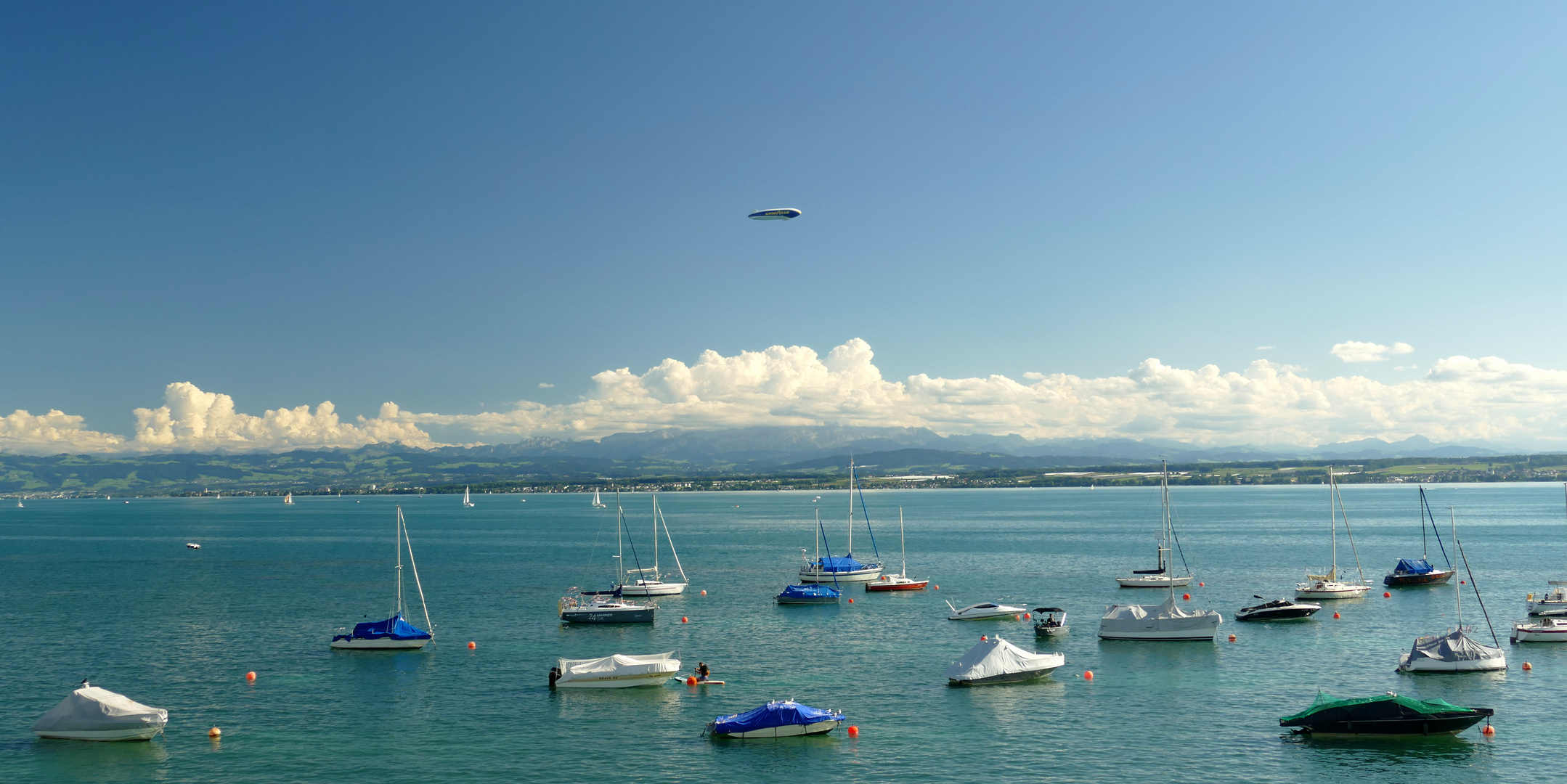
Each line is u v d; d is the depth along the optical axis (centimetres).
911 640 10000
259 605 13025
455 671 8625
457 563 19012
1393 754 6094
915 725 6800
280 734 6731
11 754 6297
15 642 10150
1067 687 7812
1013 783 5675
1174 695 7556
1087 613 11688
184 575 17062
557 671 7925
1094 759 6078
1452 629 10219
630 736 6619
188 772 5959
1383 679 7962
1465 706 7125
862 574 15550
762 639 10144
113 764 6125
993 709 7212
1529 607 11319
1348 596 12594
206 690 7988
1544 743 6259
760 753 6234
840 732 6656
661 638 10219
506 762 6109
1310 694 7550
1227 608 12125
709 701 7538
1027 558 19138
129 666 8906
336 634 10569
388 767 6031
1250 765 5934
